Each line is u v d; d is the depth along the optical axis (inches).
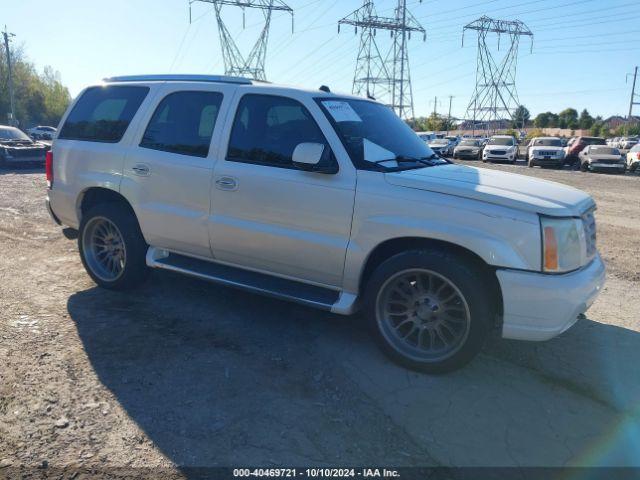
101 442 114.6
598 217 429.1
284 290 165.9
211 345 162.1
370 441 118.3
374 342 157.1
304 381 142.9
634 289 230.1
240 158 170.6
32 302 191.8
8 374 139.9
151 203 186.7
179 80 192.1
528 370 152.7
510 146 1242.6
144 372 144.3
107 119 202.8
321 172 153.6
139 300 196.9
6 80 2514.8
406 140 184.5
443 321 146.4
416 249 147.3
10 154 682.8
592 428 125.6
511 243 134.7
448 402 134.8
